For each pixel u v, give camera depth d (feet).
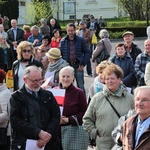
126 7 159.12
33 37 53.06
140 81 31.76
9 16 152.46
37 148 19.67
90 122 21.30
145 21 146.51
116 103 20.90
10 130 22.65
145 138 15.69
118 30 135.33
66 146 22.65
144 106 15.88
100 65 25.64
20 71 29.01
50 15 135.13
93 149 26.45
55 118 20.22
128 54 32.68
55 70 30.14
